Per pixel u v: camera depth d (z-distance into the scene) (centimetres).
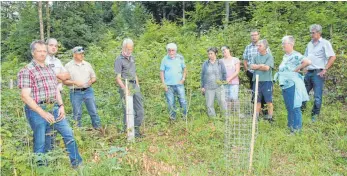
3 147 445
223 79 756
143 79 835
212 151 571
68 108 765
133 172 482
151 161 518
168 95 752
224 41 1065
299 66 619
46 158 445
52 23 2117
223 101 744
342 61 882
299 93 618
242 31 1123
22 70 446
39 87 453
